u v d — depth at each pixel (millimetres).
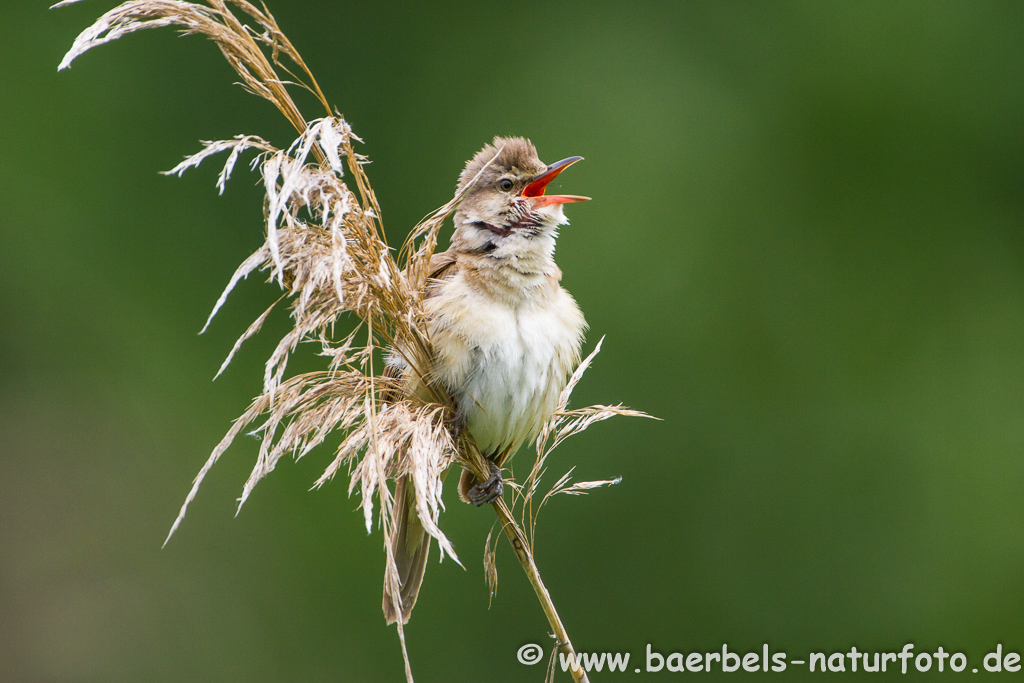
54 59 17328
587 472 16125
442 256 8594
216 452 6020
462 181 8930
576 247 17266
